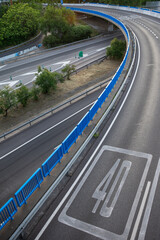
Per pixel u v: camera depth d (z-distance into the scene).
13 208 8.31
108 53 43.34
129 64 24.44
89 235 7.64
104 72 37.91
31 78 36.25
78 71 38.78
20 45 60.03
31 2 76.81
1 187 12.40
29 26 61.03
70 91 30.47
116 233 7.59
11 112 26.48
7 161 14.98
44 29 60.03
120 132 13.24
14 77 37.44
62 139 16.42
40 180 9.70
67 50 52.06
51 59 46.03
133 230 7.63
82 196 9.20
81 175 10.30
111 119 14.81
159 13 49.09
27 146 16.44
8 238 7.61
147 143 11.95
